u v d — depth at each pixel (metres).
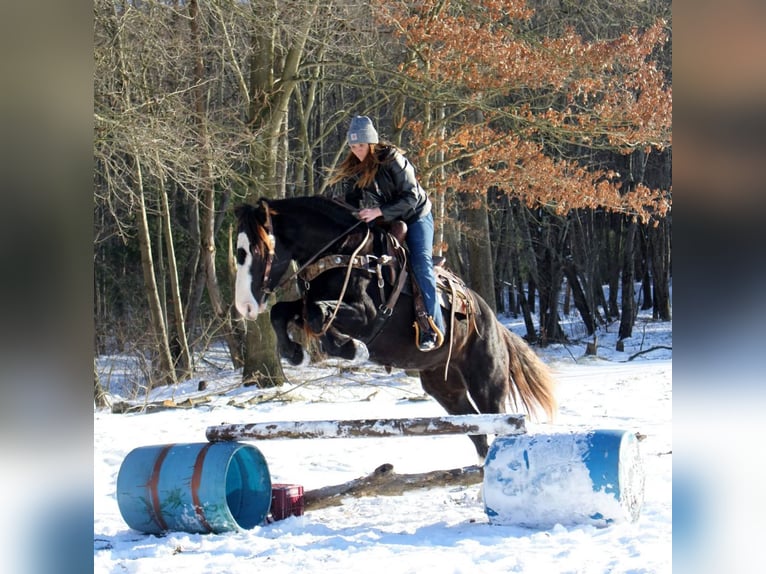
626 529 6.07
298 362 6.55
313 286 6.63
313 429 6.64
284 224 6.72
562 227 31.23
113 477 9.45
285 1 16.12
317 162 28.50
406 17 16.84
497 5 17.00
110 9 15.55
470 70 16.81
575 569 5.12
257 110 17.81
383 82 20.94
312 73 20.42
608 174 18.55
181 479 6.54
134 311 29.83
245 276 6.58
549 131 17.59
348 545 6.08
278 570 5.39
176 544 6.25
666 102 16.92
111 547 6.36
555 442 6.34
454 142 17.78
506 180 18.23
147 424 13.31
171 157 15.18
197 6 16.62
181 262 31.22
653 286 35.62
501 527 6.43
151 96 16.09
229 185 18.55
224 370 23.72
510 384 8.15
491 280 24.77
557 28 21.69
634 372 19.66
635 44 16.73
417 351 7.07
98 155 15.34
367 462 9.95
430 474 7.12
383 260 6.65
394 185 6.83
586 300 31.67
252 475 7.13
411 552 5.75
